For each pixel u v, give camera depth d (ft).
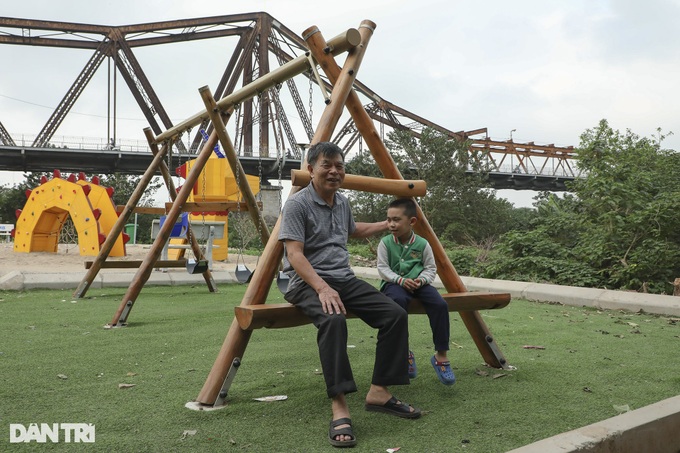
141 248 53.67
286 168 134.72
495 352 10.84
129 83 145.18
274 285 26.55
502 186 184.24
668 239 26.55
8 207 111.04
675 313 17.98
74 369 10.52
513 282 24.32
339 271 8.55
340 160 8.64
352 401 8.77
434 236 10.93
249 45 153.17
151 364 11.01
